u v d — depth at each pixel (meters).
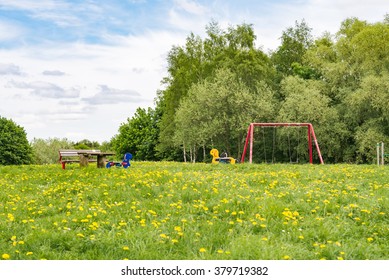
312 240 8.10
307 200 11.07
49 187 14.19
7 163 78.19
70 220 9.17
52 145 114.12
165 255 7.29
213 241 7.88
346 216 9.90
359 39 48.59
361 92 45.44
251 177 15.74
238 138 52.12
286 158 55.69
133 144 84.31
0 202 11.59
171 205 10.59
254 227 8.73
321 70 52.84
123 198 11.71
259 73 54.41
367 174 17.11
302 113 48.03
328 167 21.30
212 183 13.83
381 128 46.28
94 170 18.34
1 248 7.40
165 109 65.75
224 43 58.44
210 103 50.62
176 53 63.47
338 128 48.03
